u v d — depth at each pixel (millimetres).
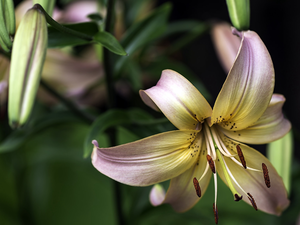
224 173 428
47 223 696
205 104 406
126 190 651
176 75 402
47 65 571
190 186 434
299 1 802
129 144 395
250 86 403
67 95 589
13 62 369
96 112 521
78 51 640
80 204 733
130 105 830
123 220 546
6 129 621
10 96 364
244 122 420
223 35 540
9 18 387
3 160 662
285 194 430
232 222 666
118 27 597
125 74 584
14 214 665
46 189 706
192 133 420
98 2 560
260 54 400
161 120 461
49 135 704
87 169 639
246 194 424
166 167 411
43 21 382
